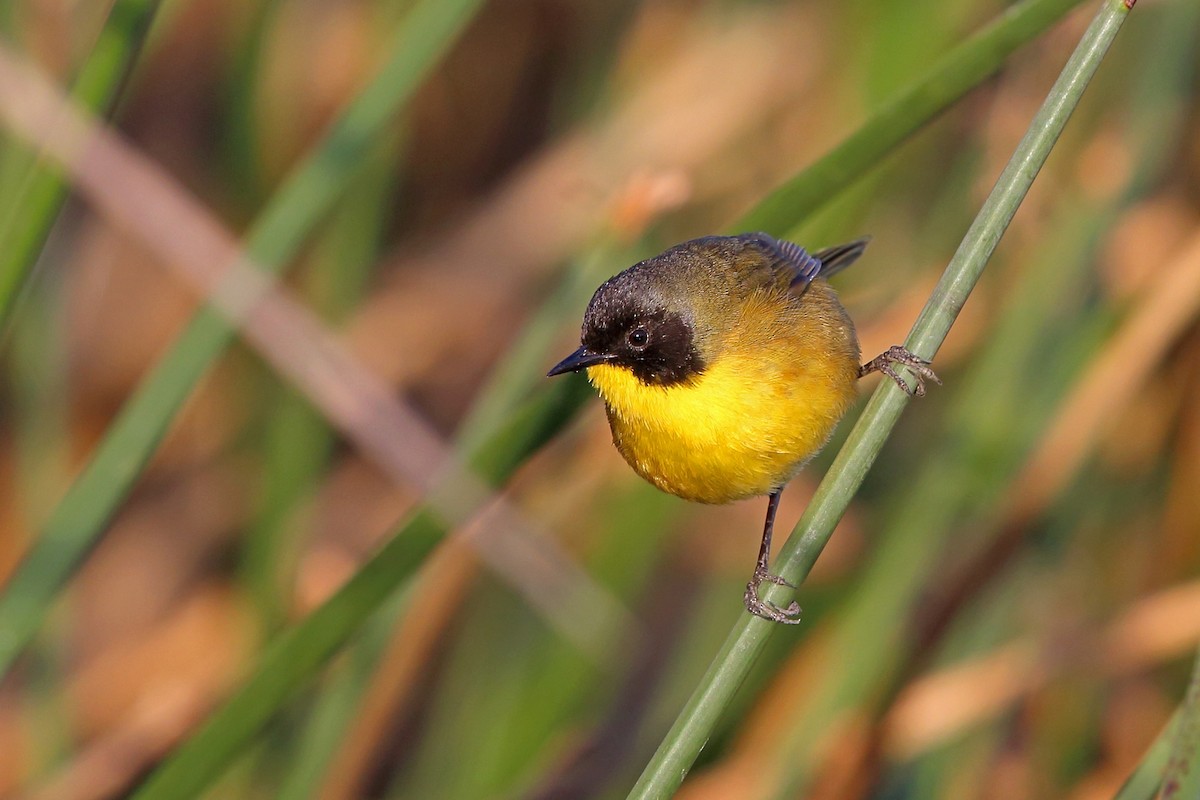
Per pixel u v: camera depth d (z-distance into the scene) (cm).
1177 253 1046
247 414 1253
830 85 1196
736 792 1048
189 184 1387
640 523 1117
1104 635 1055
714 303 840
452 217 1453
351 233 1173
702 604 1204
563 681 1061
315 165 863
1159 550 1159
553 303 891
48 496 1076
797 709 1021
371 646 960
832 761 995
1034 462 1027
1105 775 1111
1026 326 1023
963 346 1176
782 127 1261
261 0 1184
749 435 818
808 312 857
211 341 816
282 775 1048
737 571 1220
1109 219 1023
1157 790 622
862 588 984
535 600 1009
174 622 1274
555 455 1198
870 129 720
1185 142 1167
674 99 1302
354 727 1038
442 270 1385
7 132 854
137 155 925
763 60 1305
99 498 784
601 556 1120
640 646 1236
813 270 905
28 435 1073
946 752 1047
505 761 1055
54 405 1086
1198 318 1141
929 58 1100
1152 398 1164
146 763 1080
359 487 1372
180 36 1391
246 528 1193
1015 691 1039
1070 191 1049
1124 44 1128
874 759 995
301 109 1322
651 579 1284
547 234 1337
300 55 1318
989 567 1013
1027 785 1109
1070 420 1028
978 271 632
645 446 851
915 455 1159
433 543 759
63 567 773
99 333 1355
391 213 1372
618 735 1205
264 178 1252
